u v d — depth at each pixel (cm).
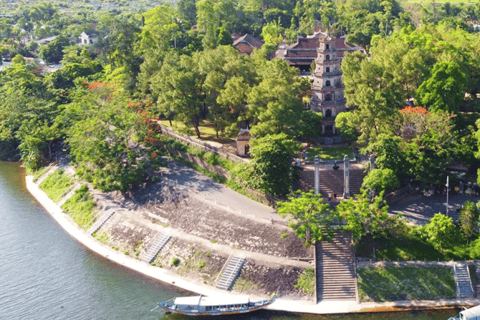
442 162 13450
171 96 16725
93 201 15388
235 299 11125
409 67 15638
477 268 11544
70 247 13788
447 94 14700
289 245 12281
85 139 15875
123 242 13762
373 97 14400
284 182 13250
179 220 13812
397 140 13600
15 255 13400
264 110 15150
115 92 18812
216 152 15725
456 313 10888
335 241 12225
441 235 11619
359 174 13862
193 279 12356
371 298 11362
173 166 16288
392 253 11900
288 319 10931
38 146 18362
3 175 18525
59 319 11031
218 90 16625
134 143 17238
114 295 11806
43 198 16575
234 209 13500
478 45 17625
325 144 15625
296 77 16625
